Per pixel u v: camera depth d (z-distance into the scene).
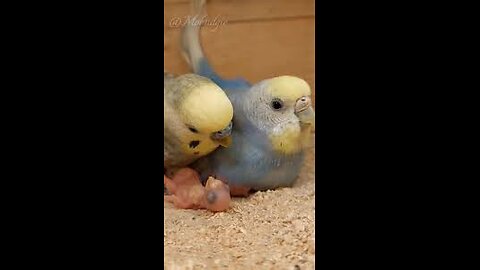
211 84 0.28
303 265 0.25
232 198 0.29
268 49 0.28
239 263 0.25
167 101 0.28
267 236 0.26
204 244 0.26
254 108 0.28
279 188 0.30
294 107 0.28
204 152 0.29
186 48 0.28
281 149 0.29
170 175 0.29
